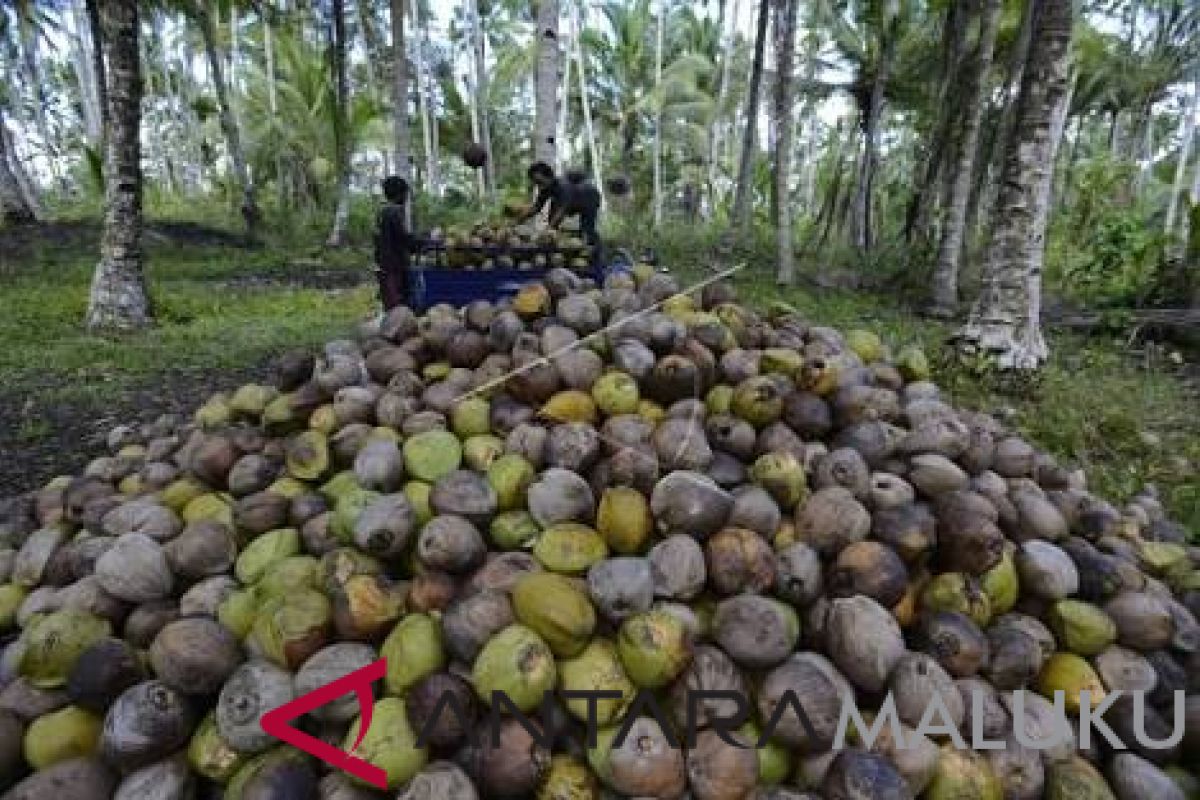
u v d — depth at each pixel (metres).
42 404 6.46
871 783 1.75
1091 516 2.81
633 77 27.11
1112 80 21.70
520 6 28.89
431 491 2.37
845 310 11.37
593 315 2.97
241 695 1.89
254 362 7.91
